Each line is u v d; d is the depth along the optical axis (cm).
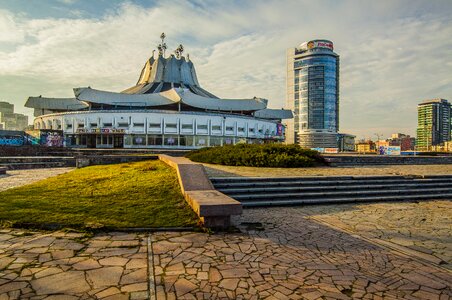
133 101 7400
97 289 390
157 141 6594
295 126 16512
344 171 1512
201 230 653
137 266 463
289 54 16925
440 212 922
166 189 934
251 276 440
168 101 7425
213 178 1103
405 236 664
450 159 2659
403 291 408
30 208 749
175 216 720
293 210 917
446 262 516
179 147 6662
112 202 812
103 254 508
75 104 8138
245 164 1661
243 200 988
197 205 661
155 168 1338
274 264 486
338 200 1036
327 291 401
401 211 927
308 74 15900
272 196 1012
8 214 701
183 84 9081
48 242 560
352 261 509
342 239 629
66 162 2258
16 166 1998
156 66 9331
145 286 401
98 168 1501
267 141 8250
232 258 506
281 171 1426
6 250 517
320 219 804
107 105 7594
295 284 419
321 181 1188
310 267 478
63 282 407
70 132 6556
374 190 1169
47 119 7081
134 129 6425
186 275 437
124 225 658
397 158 2412
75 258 489
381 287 418
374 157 2283
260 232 665
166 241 583
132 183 1015
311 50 15888
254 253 532
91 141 6625
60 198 845
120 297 371
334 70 15962
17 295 371
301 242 602
